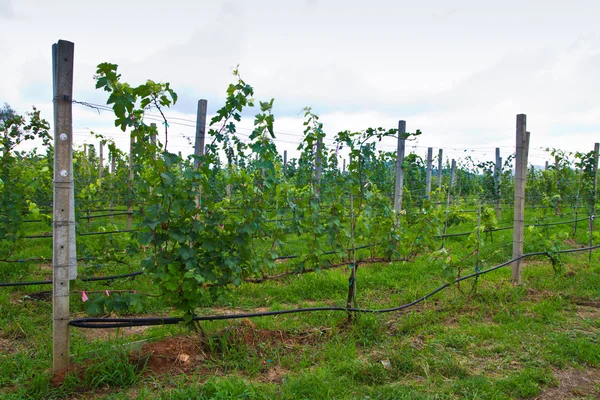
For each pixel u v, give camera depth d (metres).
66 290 3.39
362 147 5.20
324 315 4.90
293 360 3.85
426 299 5.60
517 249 6.35
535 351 4.13
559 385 3.60
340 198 5.03
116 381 3.38
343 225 4.87
